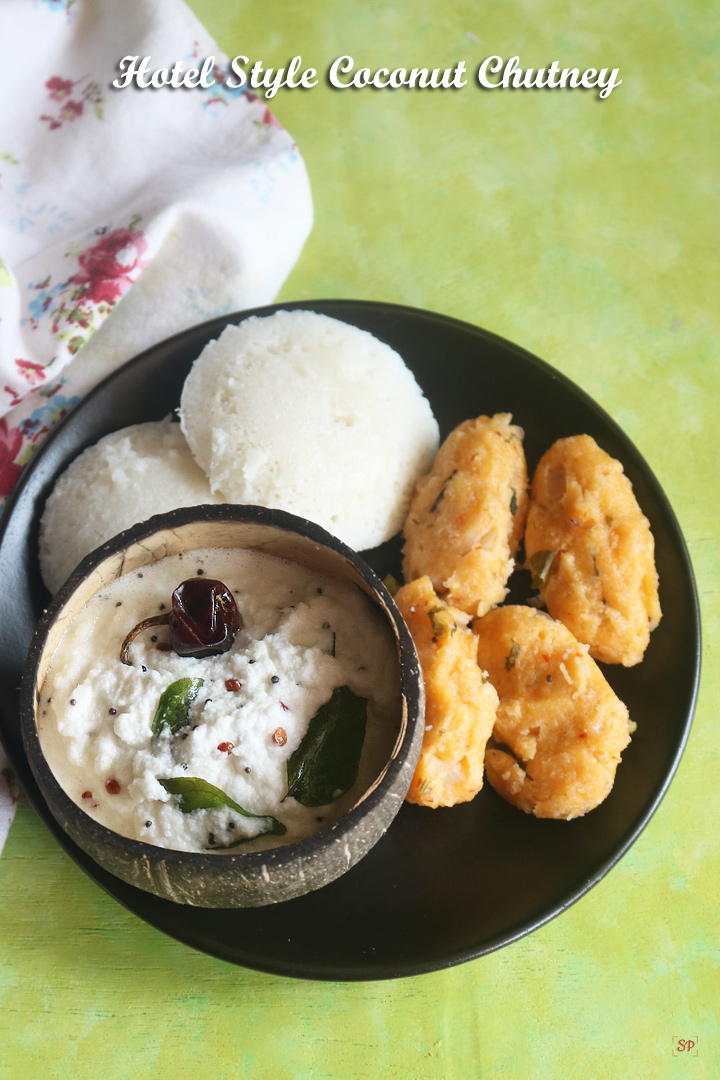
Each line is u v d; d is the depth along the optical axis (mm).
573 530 468
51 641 405
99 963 448
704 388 549
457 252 571
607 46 617
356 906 436
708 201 589
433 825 449
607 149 598
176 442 490
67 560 477
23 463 503
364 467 482
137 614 420
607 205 585
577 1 625
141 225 500
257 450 470
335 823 381
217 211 508
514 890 438
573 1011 452
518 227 578
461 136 597
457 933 430
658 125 604
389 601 407
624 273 571
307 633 418
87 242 507
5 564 475
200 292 522
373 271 564
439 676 434
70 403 513
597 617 461
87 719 402
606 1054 448
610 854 438
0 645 464
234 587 429
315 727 405
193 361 500
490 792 456
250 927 428
